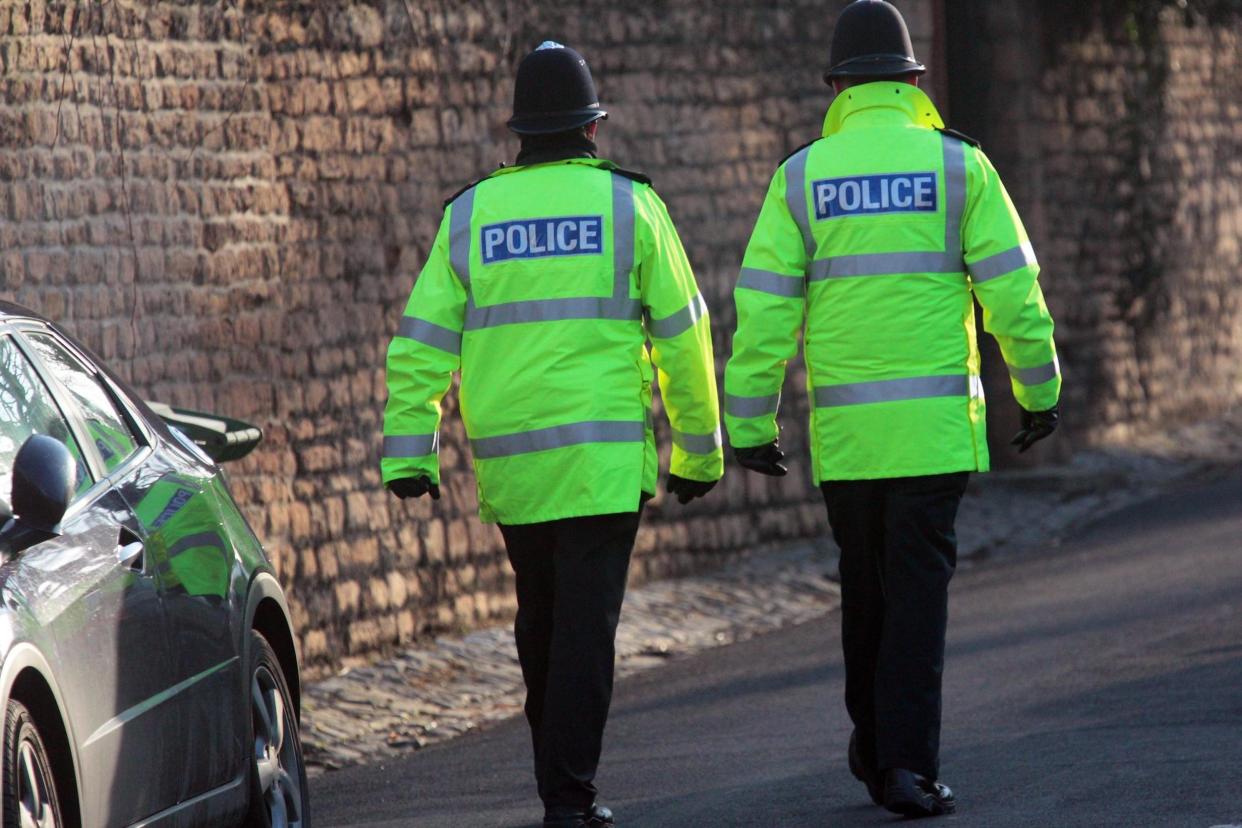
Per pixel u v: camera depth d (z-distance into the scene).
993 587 45.38
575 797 21.72
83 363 20.42
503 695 38.12
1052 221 65.12
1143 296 69.56
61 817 15.62
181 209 36.56
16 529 16.14
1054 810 21.72
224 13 37.84
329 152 40.31
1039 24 64.56
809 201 22.69
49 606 15.95
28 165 32.94
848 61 23.06
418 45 42.62
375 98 41.53
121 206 35.09
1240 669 31.27
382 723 35.12
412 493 22.61
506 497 22.30
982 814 21.84
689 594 47.03
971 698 30.88
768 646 40.97
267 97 38.88
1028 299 22.48
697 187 50.22
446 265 22.44
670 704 34.25
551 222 22.11
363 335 41.00
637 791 25.62
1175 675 31.31
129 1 35.47
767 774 26.08
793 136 52.56
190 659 18.66
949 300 22.61
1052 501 59.47
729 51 51.06
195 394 36.69
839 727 30.00
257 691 21.11
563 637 21.94
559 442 21.94
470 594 43.44
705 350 22.56
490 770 29.78
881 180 22.52
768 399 22.95
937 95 59.91
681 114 49.84
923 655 22.08
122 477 19.17
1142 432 69.50
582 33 47.34
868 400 22.48
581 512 21.84
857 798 23.66
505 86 44.94
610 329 22.17
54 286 33.38
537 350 22.03
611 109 48.25
